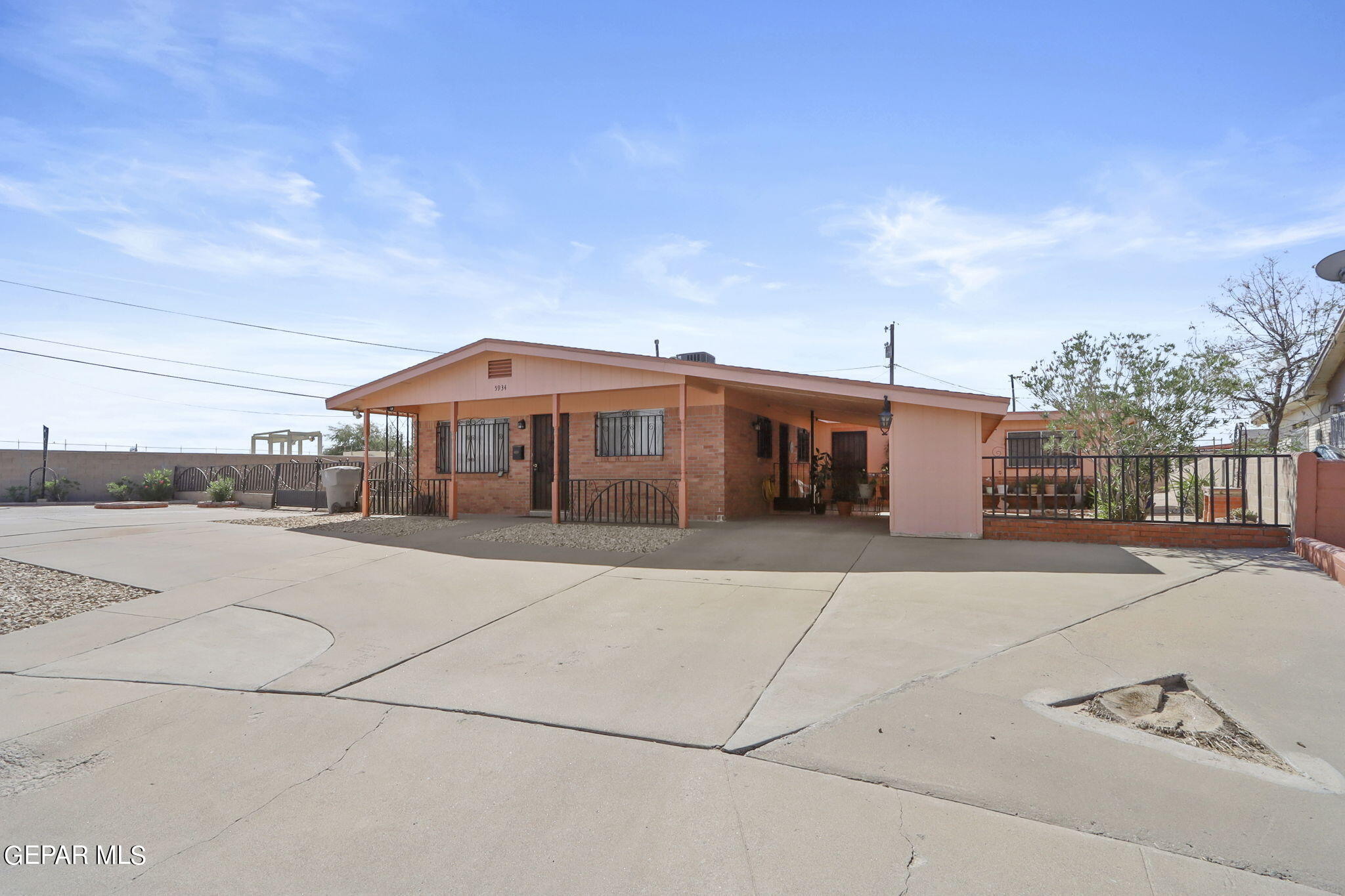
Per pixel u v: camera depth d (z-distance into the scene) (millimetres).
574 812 3121
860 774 3328
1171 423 11273
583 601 6742
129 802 3320
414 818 3117
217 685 4859
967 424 9633
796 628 5652
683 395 10867
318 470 18109
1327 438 14156
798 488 16297
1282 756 3363
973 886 2512
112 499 22531
